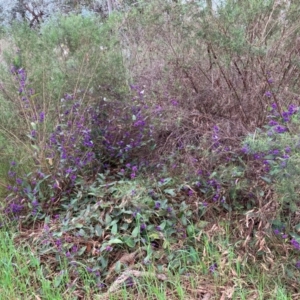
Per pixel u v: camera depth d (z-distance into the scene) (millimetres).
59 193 3172
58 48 3768
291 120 2623
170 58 3670
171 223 2693
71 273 2506
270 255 2453
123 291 2266
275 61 3289
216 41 3238
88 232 2730
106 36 3943
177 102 3666
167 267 2502
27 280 2436
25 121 3488
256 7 3248
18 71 3371
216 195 2846
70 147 3275
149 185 2990
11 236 2863
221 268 2412
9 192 3340
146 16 3809
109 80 3801
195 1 3348
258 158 2699
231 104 3490
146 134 3611
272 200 2607
